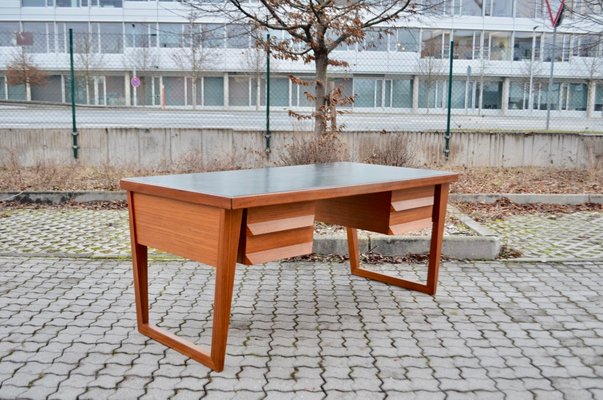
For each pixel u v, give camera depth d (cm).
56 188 905
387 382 305
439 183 431
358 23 992
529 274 521
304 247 340
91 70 2745
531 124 1925
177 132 1101
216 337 313
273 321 398
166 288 471
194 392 291
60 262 539
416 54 2803
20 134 1077
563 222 749
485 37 3272
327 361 332
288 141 1099
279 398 286
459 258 570
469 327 390
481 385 304
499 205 849
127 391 292
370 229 423
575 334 380
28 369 316
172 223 332
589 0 1441
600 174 1123
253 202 296
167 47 3081
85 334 369
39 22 3322
